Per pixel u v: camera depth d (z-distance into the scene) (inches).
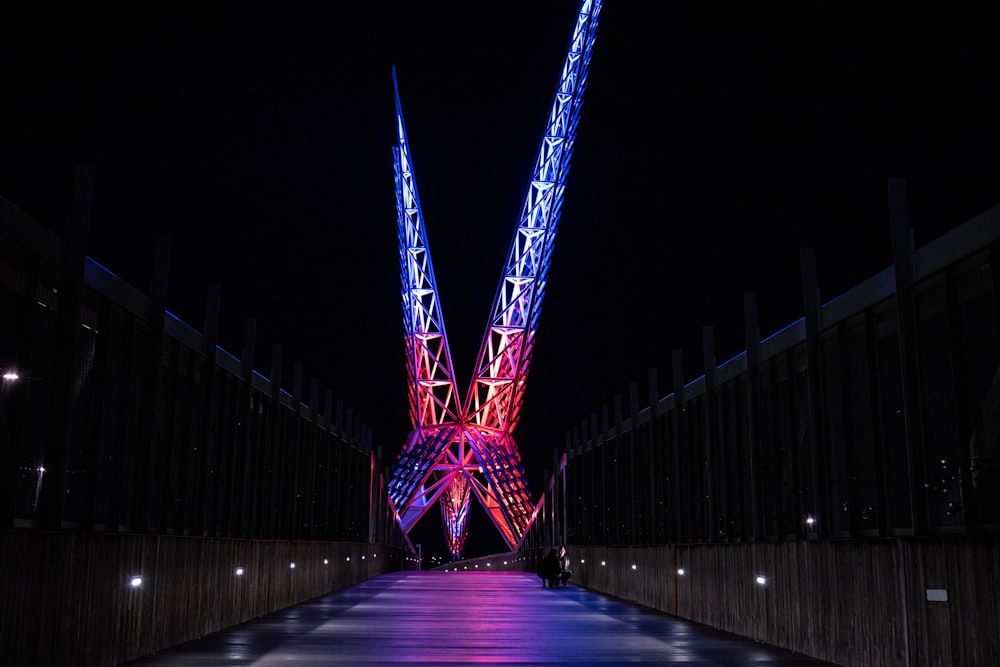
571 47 3371.1
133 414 544.7
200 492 675.4
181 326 622.8
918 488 447.8
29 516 422.6
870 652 468.4
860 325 528.4
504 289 3663.9
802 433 616.7
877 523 498.3
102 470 503.8
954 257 419.5
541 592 1359.5
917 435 452.1
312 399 1206.9
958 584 386.3
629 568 1133.7
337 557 1391.5
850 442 535.5
